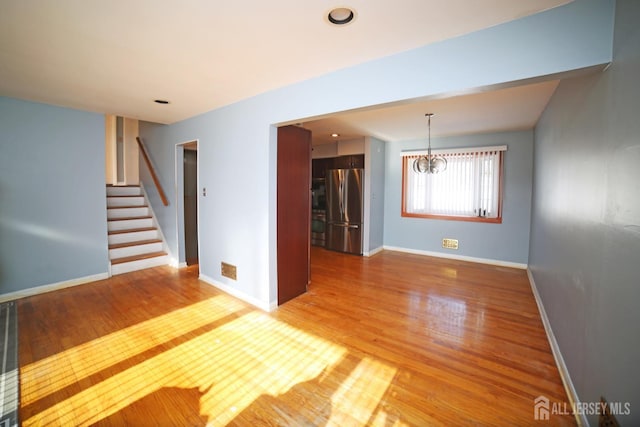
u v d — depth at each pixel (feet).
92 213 12.73
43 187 11.38
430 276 14.06
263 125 9.84
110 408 5.65
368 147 17.88
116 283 12.69
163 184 15.67
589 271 5.28
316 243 21.39
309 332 8.63
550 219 9.21
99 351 7.54
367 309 10.24
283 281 10.73
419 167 13.71
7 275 10.69
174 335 8.40
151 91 9.61
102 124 12.79
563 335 6.82
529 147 14.98
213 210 12.30
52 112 11.46
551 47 5.06
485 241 16.49
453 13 5.20
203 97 10.23
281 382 6.41
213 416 5.47
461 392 6.13
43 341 7.98
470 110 11.30
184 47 6.56
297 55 6.95
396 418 5.43
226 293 11.68
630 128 3.88
